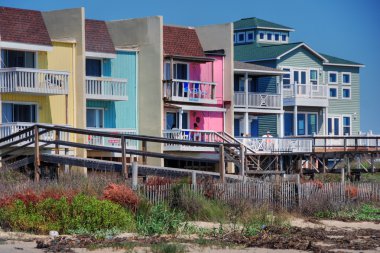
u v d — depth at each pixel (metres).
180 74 67.88
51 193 34.66
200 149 65.69
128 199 35.47
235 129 75.38
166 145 63.88
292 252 27.77
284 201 41.00
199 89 67.69
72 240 29.30
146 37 64.38
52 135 57.03
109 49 62.41
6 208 33.06
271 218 36.97
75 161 47.38
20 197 33.69
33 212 32.41
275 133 82.12
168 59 65.88
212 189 38.84
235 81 75.69
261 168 65.62
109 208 32.81
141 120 64.56
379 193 45.59
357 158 64.94
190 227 33.22
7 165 49.44
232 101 70.25
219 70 70.31
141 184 38.00
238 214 37.47
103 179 41.06
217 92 70.12
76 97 59.69
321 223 38.06
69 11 59.84
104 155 61.53
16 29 57.34
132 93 64.38
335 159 67.56
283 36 97.44
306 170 64.12
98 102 62.53
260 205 39.34
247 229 32.75
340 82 90.38
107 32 63.09
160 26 63.75
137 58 64.62
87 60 61.97
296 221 38.38
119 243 28.53
